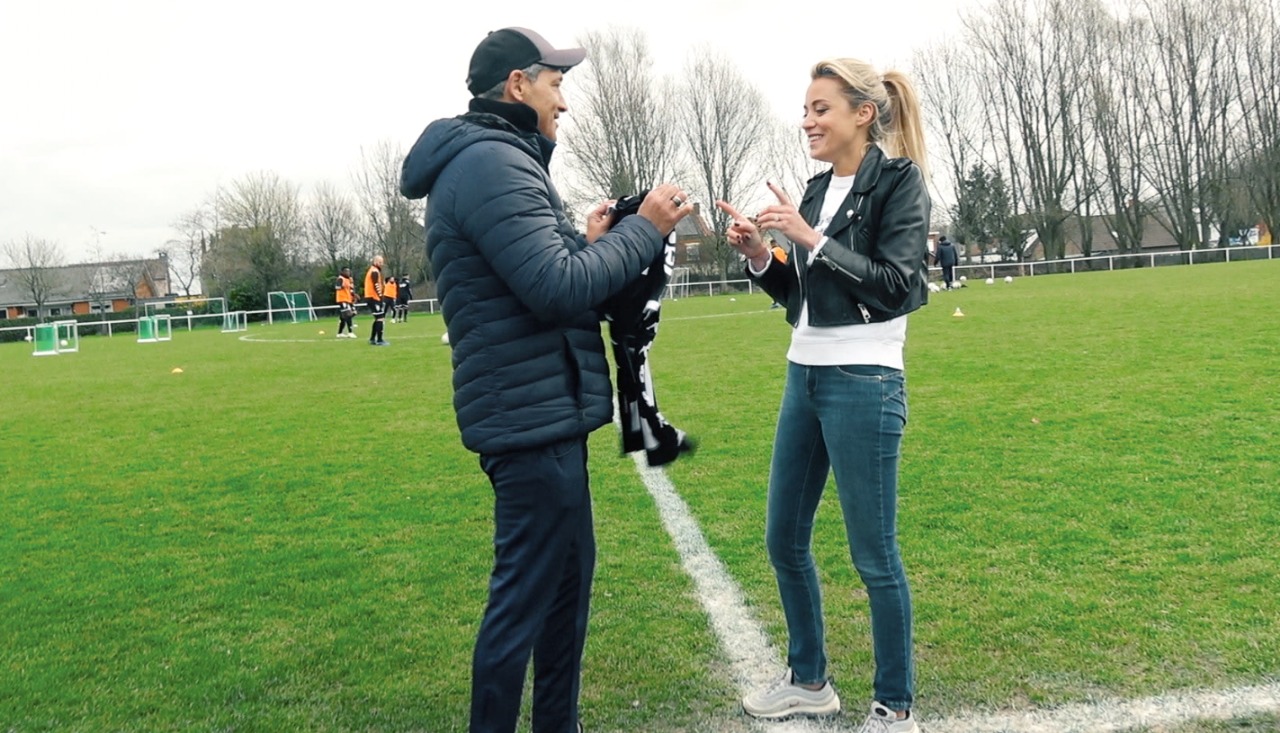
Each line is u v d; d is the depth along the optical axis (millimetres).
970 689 2973
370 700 3117
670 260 2586
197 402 11133
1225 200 52469
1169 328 12641
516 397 2396
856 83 2689
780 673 3205
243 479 6594
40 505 6062
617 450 6840
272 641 3639
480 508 5504
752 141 58406
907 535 4492
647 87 56312
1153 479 5191
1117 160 54125
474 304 2395
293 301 44875
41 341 25188
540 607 2482
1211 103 52188
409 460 6977
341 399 10672
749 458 6387
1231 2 50844
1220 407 6980
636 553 4500
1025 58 53562
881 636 2727
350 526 5246
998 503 4922
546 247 2283
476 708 2461
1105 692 2906
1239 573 3762
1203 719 2721
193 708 3094
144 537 5211
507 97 2484
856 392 2668
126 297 77188
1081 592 3672
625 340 2607
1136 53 53000
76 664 3469
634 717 2947
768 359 12367
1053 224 54062
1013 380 8969
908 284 2590
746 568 4227
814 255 2584
